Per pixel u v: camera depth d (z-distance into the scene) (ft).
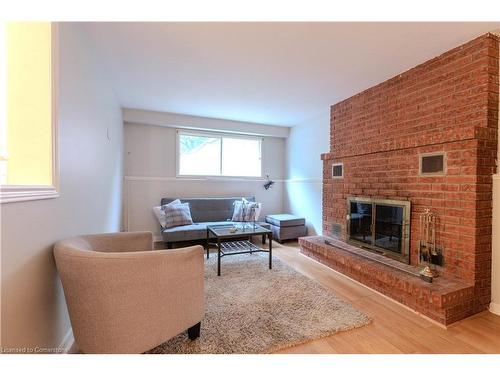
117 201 11.45
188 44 6.84
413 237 7.63
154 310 4.23
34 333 3.76
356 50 7.04
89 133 6.62
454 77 6.82
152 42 6.75
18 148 4.17
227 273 9.05
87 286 3.83
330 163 11.60
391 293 7.11
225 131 15.57
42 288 3.99
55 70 4.38
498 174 6.17
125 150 13.66
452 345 5.04
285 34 6.29
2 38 4.09
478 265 6.15
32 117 4.21
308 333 5.35
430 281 6.34
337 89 10.00
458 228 6.41
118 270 3.88
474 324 5.79
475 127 6.00
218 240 9.00
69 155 5.15
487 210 6.23
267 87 9.89
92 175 6.95
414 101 7.94
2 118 4.11
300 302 6.81
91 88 6.76
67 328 4.96
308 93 10.48
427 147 7.20
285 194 17.51
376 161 9.07
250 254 11.55
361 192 9.75
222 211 14.78
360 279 8.25
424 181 7.29
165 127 14.51
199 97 11.15
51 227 4.30
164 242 12.94
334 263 9.50
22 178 4.19
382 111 9.16
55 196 4.37
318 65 7.99
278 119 15.02
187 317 4.72
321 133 13.92
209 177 15.56
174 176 14.75
